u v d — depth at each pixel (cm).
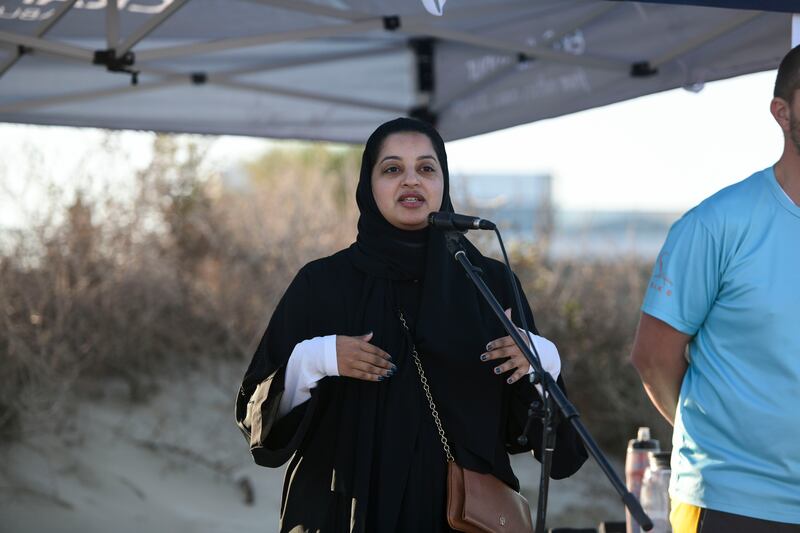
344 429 439
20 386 1156
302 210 1391
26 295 1171
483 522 428
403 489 430
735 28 629
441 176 461
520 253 1362
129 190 1284
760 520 407
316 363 419
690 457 430
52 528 1038
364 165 466
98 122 819
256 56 800
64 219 1229
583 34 714
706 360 428
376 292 452
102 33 719
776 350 409
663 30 667
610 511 1164
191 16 695
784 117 421
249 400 445
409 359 443
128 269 1257
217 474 1149
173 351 1291
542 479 391
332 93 844
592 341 1301
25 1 638
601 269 1393
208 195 1399
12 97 786
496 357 423
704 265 425
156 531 1059
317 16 706
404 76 856
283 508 451
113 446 1149
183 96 827
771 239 416
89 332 1212
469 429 437
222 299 1323
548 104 755
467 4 678
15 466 1098
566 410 378
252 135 853
